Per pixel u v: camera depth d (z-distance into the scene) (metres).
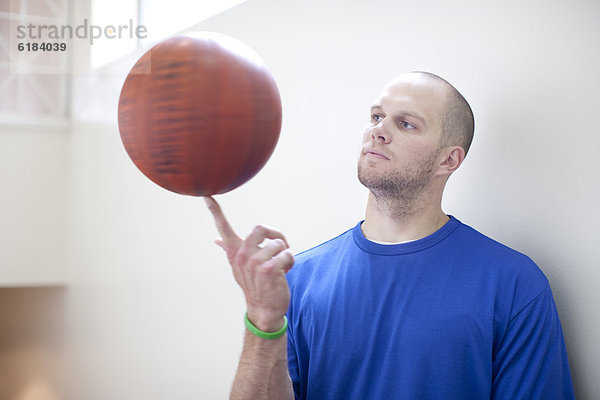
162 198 2.92
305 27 1.96
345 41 1.78
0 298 5.11
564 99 1.16
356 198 1.72
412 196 1.15
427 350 1.07
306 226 1.93
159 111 0.78
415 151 1.12
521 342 1.04
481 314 1.05
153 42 3.12
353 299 1.16
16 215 4.14
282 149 2.06
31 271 4.16
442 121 1.13
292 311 1.25
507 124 1.27
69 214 4.19
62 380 4.21
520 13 1.25
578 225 1.13
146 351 3.06
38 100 4.19
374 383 1.12
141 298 3.12
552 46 1.18
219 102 0.77
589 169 1.12
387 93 1.16
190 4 2.84
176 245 2.77
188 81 0.77
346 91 1.77
